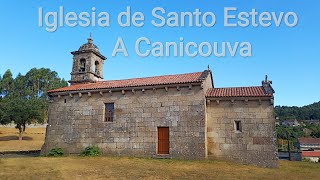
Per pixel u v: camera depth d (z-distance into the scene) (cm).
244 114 2050
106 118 2366
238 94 2095
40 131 6544
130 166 1683
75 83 2988
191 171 1555
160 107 2197
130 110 2281
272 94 1998
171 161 1930
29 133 6122
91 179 1280
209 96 2125
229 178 1386
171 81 2245
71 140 2408
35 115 5328
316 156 5494
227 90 2273
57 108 2531
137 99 2280
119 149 2245
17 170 1447
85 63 2994
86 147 2342
